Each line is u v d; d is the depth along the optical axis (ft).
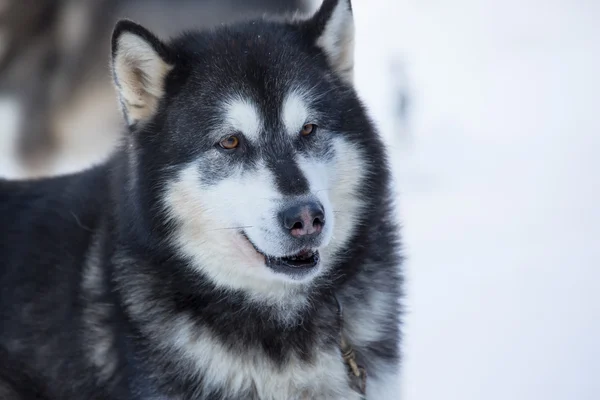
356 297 15.21
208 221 14.30
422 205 39.88
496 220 36.06
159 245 14.43
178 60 14.75
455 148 54.85
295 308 14.74
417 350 22.24
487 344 22.45
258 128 14.28
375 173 15.11
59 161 36.47
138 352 14.61
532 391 19.80
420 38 109.09
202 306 14.61
